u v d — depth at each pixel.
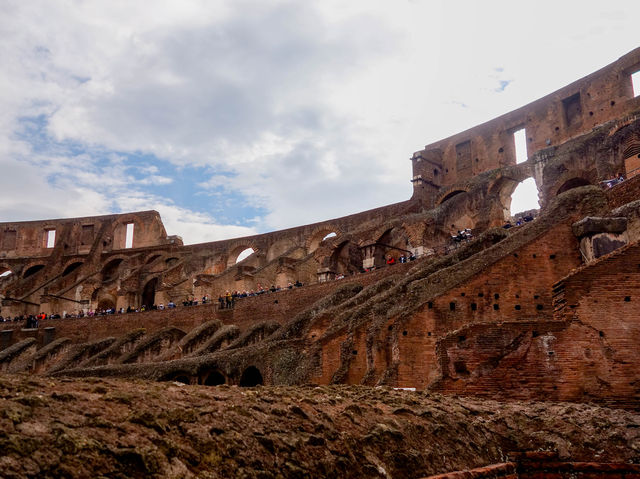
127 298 83.75
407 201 73.12
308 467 11.15
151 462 9.09
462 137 72.75
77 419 9.46
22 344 67.44
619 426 17.52
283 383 38.38
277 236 84.12
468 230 56.59
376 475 12.31
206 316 65.25
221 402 12.28
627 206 31.11
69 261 98.31
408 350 30.92
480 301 31.62
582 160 54.12
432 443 14.81
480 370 21.78
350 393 17.52
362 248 65.88
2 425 8.43
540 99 65.38
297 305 58.25
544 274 31.89
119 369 47.09
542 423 17.70
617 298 21.81
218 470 9.93
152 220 97.56
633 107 56.22
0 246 104.56
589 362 21.25
